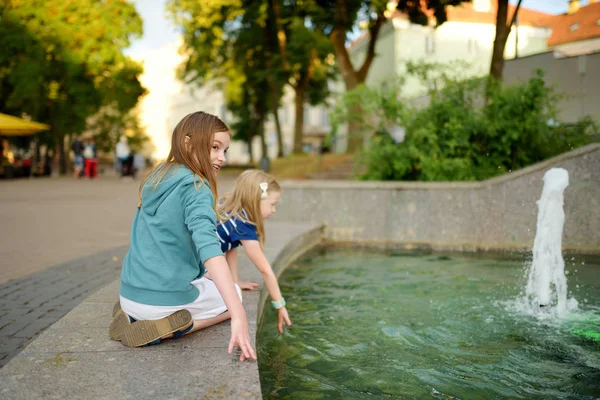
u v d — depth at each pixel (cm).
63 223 820
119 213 962
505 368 244
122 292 220
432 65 862
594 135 822
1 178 2431
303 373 238
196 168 215
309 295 396
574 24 3659
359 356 261
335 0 2120
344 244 688
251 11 2442
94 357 200
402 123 824
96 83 2525
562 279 451
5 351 264
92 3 2431
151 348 211
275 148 5622
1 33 2331
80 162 2558
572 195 606
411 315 337
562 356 258
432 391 218
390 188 692
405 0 1741
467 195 665
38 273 450
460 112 795
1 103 2673
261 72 2645
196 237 195
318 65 2903
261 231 315
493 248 653
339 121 870
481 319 327
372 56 2152
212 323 240
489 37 3722
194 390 169
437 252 625
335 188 709
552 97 822
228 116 4331
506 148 792
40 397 163
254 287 329
